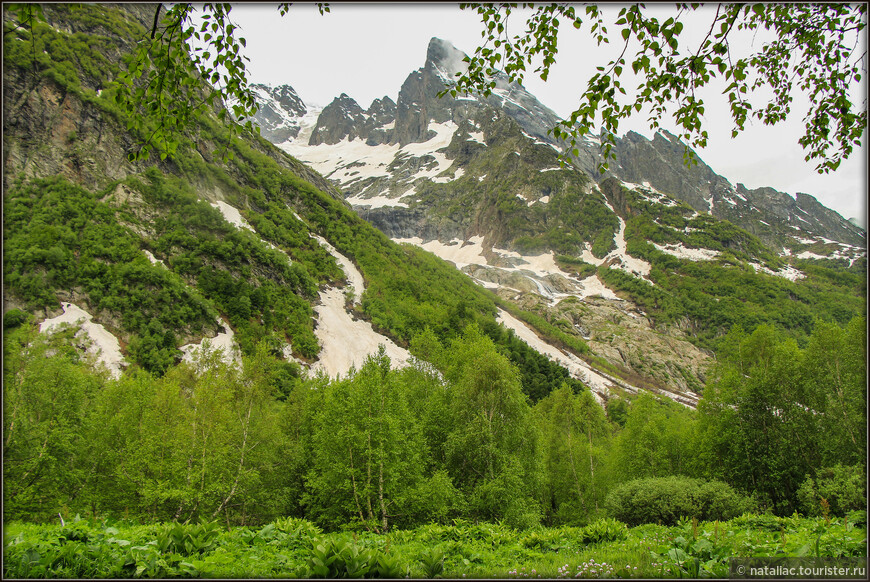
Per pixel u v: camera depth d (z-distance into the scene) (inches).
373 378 867.4
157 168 3809.1
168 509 897.5
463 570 329.4
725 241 7544.3
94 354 2220.7
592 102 311.9
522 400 1011.9
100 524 441.1
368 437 796.0
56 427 920.9
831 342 946.1
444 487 816.3
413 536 614.5
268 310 3346.5
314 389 1267.2
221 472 920.9
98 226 2960.1
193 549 314.8
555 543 511.2
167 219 3447.3
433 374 1291.8
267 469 986.1
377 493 791.7
